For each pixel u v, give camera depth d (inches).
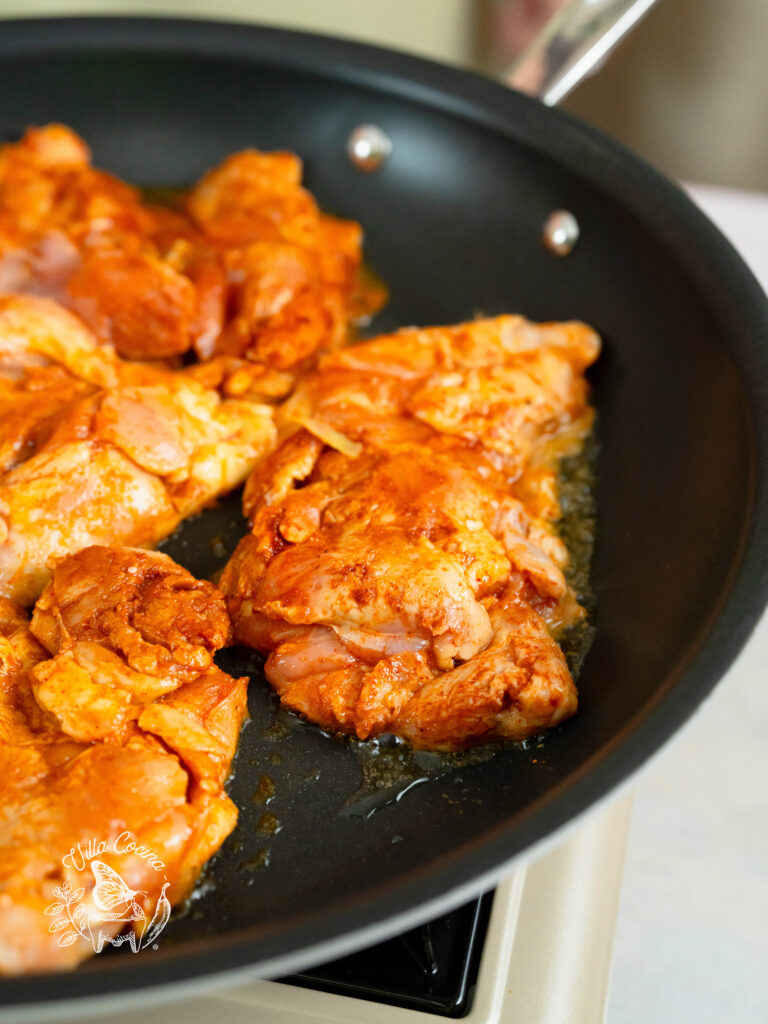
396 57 15.3
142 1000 9.4
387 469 13.1
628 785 10.3
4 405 13.7
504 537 13.1
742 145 19.5
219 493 13.9
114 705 11.7
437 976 11.4
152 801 11.3
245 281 15.0
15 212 15.6
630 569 13.1
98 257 14.7
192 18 15.7
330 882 11.5
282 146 16.3
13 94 16.1
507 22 16.5
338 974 11.4
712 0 18.0
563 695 11.9
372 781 12.2
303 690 12.4
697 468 12.8
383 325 15.6
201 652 12.1
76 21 15.6
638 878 14.5
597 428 14.4
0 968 10.6
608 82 19.2
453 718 12.0
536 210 15.0
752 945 14.2
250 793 12.2
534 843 10.1
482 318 15.5
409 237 15.9
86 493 13.1
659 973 14.1
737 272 13.0
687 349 13.5
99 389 14.0
